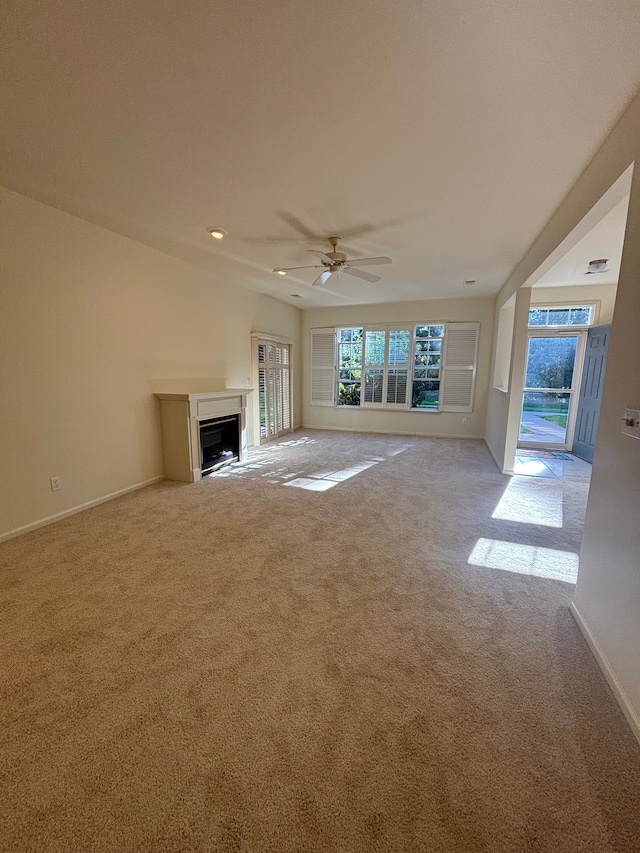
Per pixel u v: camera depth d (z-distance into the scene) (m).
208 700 1.45
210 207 2.88
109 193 2.66
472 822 1.06
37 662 1.62
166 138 2.02
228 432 5.05
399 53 1.45
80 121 1.88
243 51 1.45
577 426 5.57
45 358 2.97
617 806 1.10
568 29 1.33
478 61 1.49
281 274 4.88
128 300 3.68
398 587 2.20
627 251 1.61
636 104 1.63
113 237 3.47
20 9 1.29
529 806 1.10
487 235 3.44
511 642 1.77
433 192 2.61
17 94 1.68
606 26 1.31
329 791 1.14
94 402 3.42
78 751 1.25
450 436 6.98
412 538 2.84
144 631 1.82
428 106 1.75
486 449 5.94
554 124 1.87
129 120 1.87
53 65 1.52
